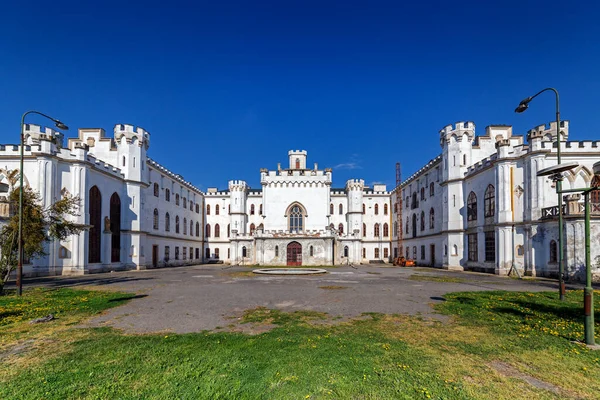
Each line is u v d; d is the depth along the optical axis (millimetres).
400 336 9398
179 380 6348
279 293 18266
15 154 33250
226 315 12312
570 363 7391
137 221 44156
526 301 15148
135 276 31281
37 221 20828
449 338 9211
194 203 67125
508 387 6203
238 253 61125
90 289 20281
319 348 8211
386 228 70812
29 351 8109
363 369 6891
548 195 31266
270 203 65000
